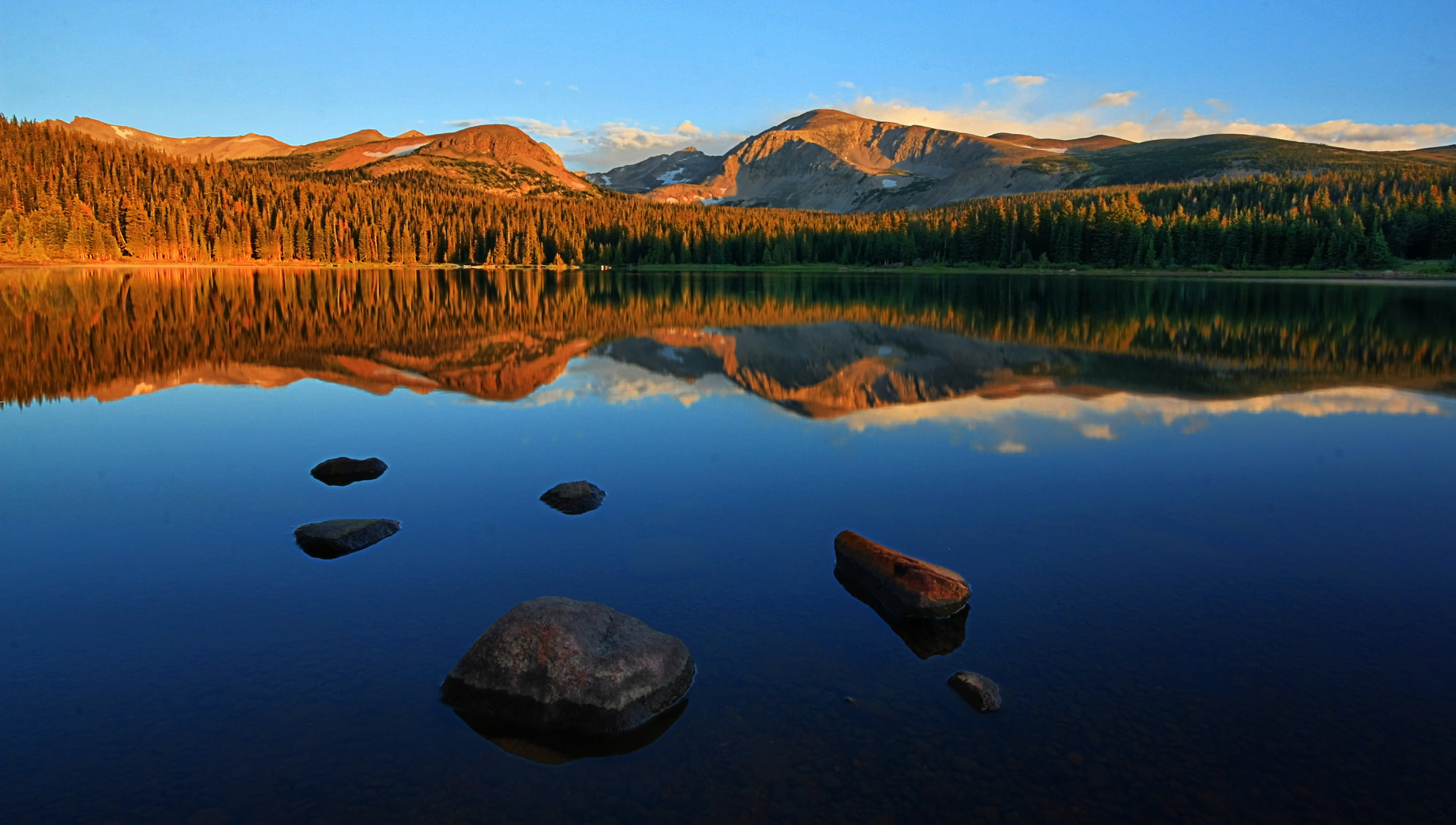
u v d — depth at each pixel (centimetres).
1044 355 2817
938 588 802
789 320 4331
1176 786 552
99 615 812
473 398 1998
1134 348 3022
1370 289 7406
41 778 560
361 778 563
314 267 13312
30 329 3466
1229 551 969
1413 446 1472
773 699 655
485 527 1060
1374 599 835
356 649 739
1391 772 564
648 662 657
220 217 13000
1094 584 875
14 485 1261
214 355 2764
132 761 579
